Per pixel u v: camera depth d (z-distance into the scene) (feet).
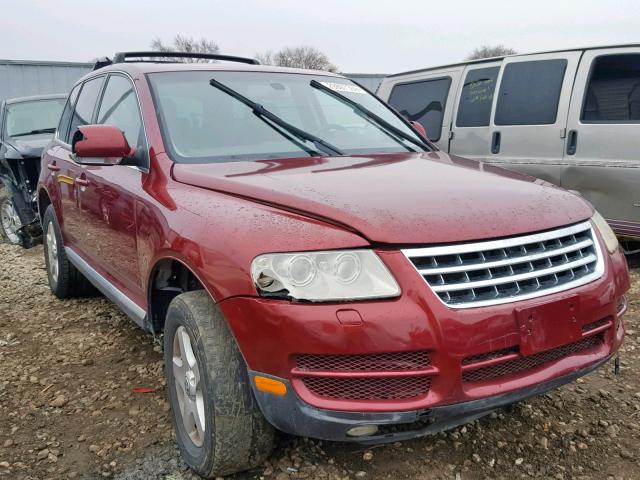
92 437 10.02
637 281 17.78
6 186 27.37
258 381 7.58
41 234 26.86
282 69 13.74
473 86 22.79
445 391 7.25
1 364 13.01
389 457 9.27
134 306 11.27
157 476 8.93
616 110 18.37
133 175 11.12
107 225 12.09
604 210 18.52
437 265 7.40
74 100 16.83
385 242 7.34
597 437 9.78
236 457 8.22
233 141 11.11
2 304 17.33
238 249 7.69
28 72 60.44
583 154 18.93
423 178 9.39
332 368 7.24
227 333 8.11
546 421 10.23
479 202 8.29
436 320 7.18
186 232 8.60
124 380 12.07
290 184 8.80
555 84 19.93
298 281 7.25
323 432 7.40
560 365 8.09
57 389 11.76
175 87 11.91
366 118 13.20
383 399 7.29
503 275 7.69
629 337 13.66
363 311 7.13
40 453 9.52
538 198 8.81
